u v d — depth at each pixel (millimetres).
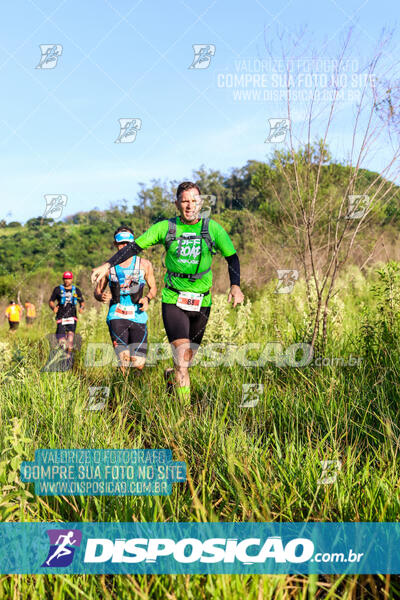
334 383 4016
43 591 1932
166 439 3326
